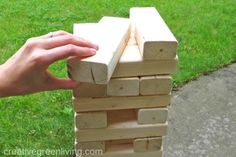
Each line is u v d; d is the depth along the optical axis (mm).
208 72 3352
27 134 2477
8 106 2756
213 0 5180
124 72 1198
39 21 4359
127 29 1279
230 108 2881
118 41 1147
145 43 1147
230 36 4055
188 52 3654
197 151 2410
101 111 1278
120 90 1229
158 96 1267
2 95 954
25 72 921
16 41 3826
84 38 1105
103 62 1008
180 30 4160
